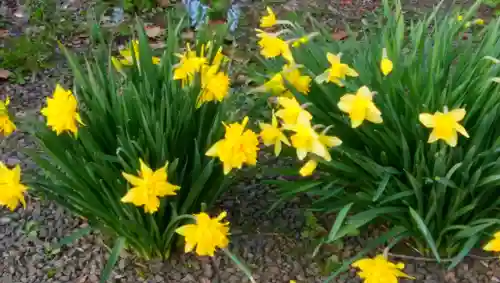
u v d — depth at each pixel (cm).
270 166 79
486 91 63
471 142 63
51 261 68
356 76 67
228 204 75
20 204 75
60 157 61
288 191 70
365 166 64
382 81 65
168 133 61
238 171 73
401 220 66
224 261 68
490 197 65
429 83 63
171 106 62
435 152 61
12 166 80
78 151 62
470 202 64
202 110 63
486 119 60
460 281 66
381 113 64
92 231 71
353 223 61
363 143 68
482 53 68
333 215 73
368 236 71
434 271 67
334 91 67
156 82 66
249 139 57
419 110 63
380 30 77
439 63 66
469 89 64
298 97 66
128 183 57
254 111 74
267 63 75
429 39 74
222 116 62
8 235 71
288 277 66
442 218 65
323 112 67
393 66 66
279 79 68
